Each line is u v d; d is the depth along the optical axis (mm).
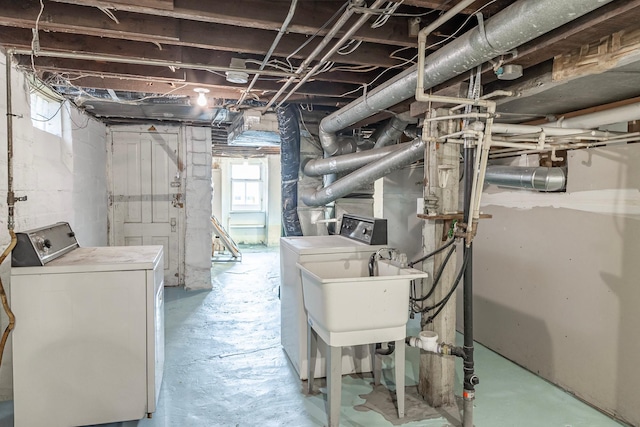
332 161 3732
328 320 2111
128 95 3617
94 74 2736
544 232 2787
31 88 2797
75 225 3662
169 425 2170
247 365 2920
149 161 5047
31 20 1939
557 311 2680
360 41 2197
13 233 1985
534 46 1751
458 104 2180
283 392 2545
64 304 2035
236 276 5863
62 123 3439
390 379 2756
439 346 2236
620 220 2287
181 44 2236
